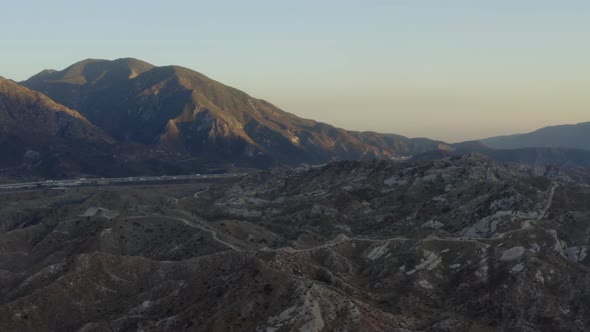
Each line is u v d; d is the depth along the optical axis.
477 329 186.75
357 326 165.00
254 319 166.50
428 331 180.50
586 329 184.38
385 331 169.62
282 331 159.25
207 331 163.38
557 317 189.88
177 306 193.75
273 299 171.62
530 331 184.62
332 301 170.75
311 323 159.88
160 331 177.88
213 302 181.50
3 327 189.00
